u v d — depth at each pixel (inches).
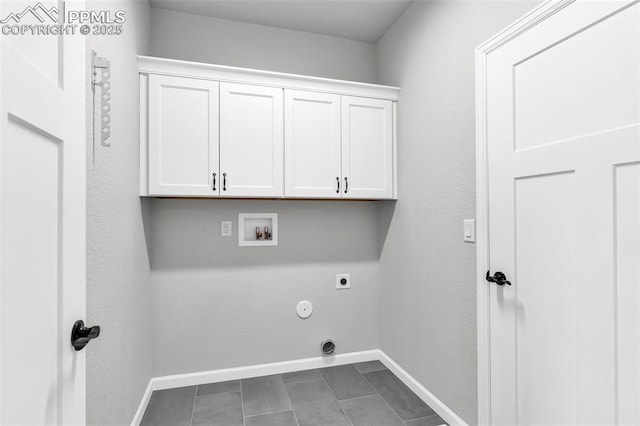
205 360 87.2
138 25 71.8
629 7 38.4
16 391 22.7
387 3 84.5
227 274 89.4
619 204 39.8
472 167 63.7
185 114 75.9
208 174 77.0
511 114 54.5
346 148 87.9
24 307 23.8
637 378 38.2
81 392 32.4
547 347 48.8
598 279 42.0
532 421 51.2
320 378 89.7
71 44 31.2
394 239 93.1
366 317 101.7
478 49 61.4
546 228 49.0
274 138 82.1
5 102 21.2
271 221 93.9
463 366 65.9
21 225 23.5
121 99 58.9
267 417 71.5
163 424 68.9
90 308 44.6
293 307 94.9
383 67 99.3
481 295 60.8
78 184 32.4
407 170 86.7
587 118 43.1
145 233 77.5
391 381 87.9
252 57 92.6
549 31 47.9
